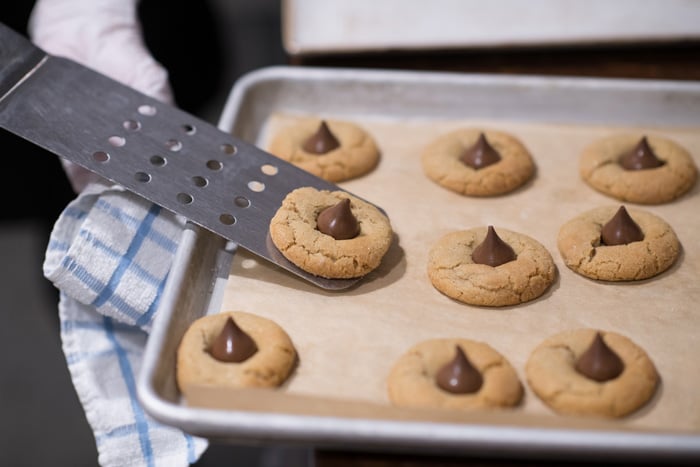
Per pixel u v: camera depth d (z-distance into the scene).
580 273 0.58
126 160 0.57
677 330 0.54
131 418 0.56
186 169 0.58
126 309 0.57
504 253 0.57
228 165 0.59
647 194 0.62
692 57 0.75
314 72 0.69
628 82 0.67
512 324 0.55
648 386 0.50
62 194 0.89
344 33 0.76
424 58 0.75
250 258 0.58
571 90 0.68
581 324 0.55
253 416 0.45
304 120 0.68
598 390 0.49
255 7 1.56
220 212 0.56
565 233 0.59
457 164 0.64
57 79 0.60
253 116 0.69
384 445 0.45
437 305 0.56
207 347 0.52
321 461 0.48
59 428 1.08
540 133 0.68
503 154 0.65
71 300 0.58
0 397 1.11
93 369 0.57
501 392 0.49
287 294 0.56
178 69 0.90
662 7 0.77
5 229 1.32
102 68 0.69
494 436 0.45
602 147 0.65
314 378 0.51
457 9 0.78
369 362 0.52
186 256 0.54
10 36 0.60
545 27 0.76
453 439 0.45
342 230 0.56
